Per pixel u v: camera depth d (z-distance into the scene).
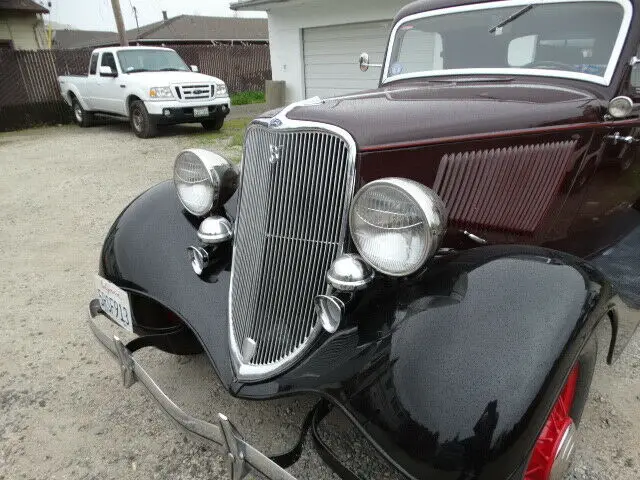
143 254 2.46
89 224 5.61
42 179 7.76
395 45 3.61
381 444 1.51
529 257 1.79
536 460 1.78
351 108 2.08
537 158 2.49
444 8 3.32
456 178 2.22
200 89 11.20
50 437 2.46
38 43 19.86
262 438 2.38
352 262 1.77
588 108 2.65
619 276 2.68
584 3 2.83
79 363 3.04
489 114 2.31
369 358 1.64
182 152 2.49
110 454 2.35
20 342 3.27
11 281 4.19
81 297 3.88
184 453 2.35
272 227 2.02
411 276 1.81
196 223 2.56
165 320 2.75
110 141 11.05
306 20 12.37
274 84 13.34
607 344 2.18
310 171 1.90
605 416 2.48
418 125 2.07
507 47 3.09
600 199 3.10
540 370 1.47
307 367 1.80
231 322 2.15
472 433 1.41
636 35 2.76
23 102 14.12
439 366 1.49
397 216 1.63
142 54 12.06
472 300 1.61
